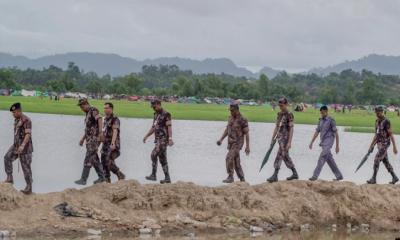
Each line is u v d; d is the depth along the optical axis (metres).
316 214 19.00
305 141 48.09
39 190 20.05
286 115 20.59
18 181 21.84
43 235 15.39
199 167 27.84
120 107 107.38
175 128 57.47
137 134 46.56
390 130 21.09
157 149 19.44
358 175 28.03
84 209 16.62
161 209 17.73
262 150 38.22
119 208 17.25
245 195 18.70
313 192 19.73
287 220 18.44
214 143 41.59
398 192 20.27
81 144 18.70
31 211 16.20
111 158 18.80
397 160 36.91
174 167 27.50
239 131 20.02
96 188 17.86
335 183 20.39
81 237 15.56
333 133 21.06
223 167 28.22
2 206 16.12
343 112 155.88
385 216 19.34
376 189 20.38
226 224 17.50
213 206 18.06
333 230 18.44
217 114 95.31
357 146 46.22
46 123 55.84
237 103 20.05
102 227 16.28
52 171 24.53
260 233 17.44
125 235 16.11
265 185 19.73
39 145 34.78
